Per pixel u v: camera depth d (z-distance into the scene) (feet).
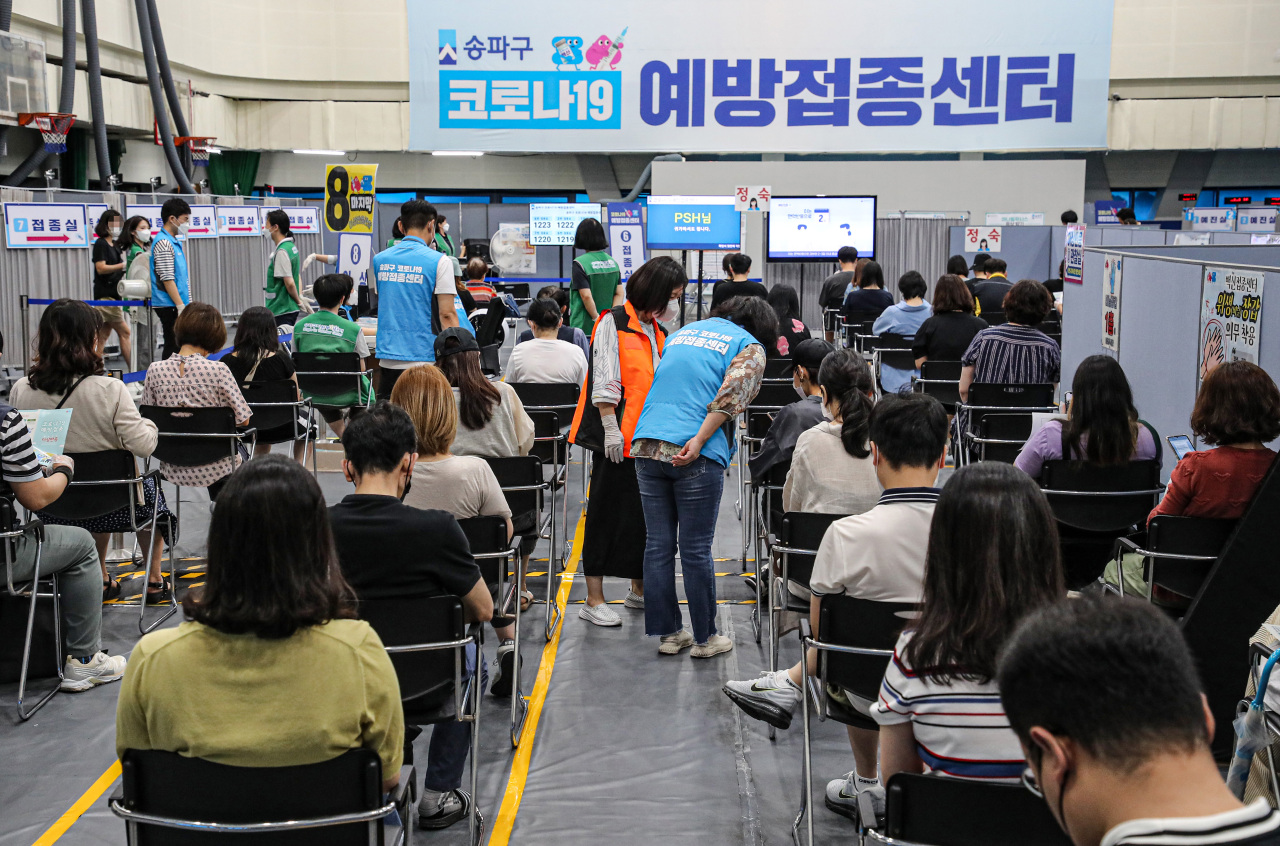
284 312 30.94
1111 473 12.51
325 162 73.82
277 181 73.82
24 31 48.65
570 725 12.09
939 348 23.34
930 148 63.67
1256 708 7.30
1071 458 12.69
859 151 64.08
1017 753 6.20
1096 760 3.13
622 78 64.23
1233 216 57.88
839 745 11.66
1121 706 3.10
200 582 16.89
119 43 54.95
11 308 33.19
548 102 64.34
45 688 13.01
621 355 14.16
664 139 64.59
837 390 11.66
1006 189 60.29
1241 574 10.46
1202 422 11.16
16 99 44.19
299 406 20.01
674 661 13.94
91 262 36.68
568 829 9.93
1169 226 66.28
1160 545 10.89
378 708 6.33
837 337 34.37
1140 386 17.57
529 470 13.75
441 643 8.46
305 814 6.08
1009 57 62.75
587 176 73.20
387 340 18.30
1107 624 3.27
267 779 6.01
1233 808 3.04
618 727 12.04
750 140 64.34
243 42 67.56
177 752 6.06
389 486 8.73
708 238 44.39
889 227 53.26
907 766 6.65
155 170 66.39
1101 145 63.05
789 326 26.35
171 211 32.19
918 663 6.27
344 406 22.45
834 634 8.27
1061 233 52.03
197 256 46.03
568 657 14.08
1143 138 67.72
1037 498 6.16
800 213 51.37
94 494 13.99
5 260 32.89
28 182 54.70
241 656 6.01
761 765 11.22
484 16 63.82
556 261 62.39
